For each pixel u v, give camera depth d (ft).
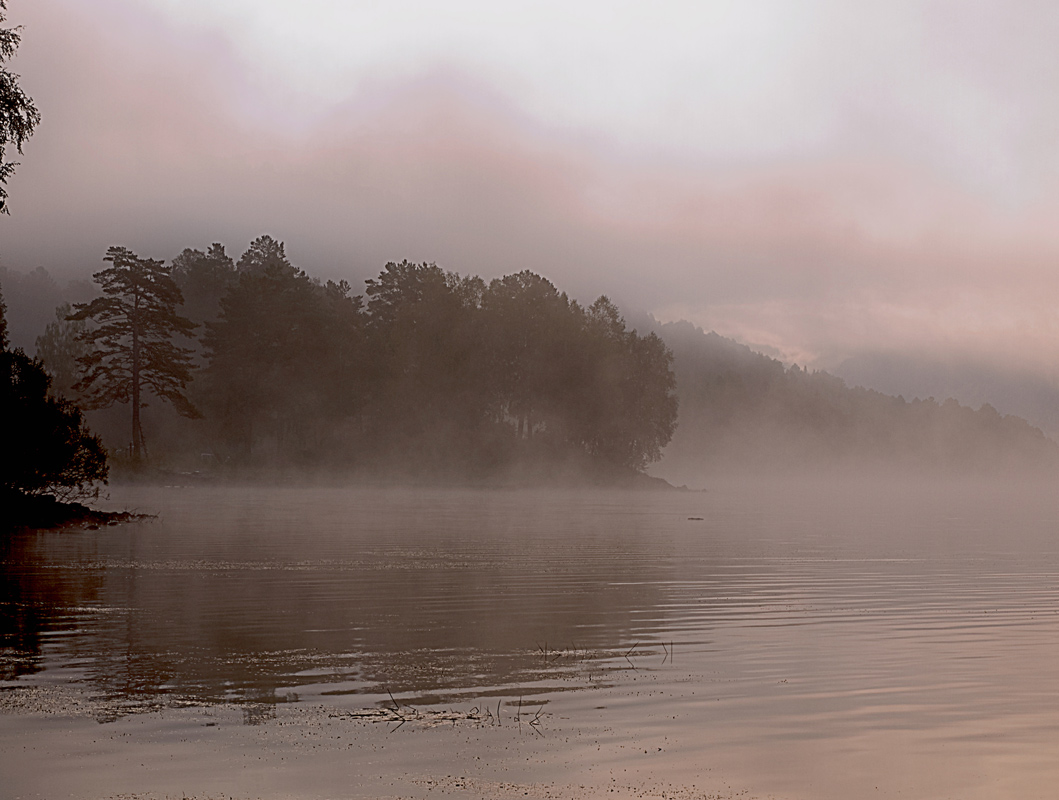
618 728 32.24
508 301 404.36
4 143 96.43
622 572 83.71
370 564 88.53
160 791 25.70
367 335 426.92
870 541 127.75
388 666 42.27
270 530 133.59
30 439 125.39
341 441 390.42
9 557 91.40
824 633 51.60
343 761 28.32
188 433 401.08
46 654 44.45
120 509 180.45
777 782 26.71
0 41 95.76
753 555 102.78
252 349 361.92
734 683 39.14
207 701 35.63
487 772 27.43
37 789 25.81
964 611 60.23
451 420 393.50
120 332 321.32
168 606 60.49
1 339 134.82
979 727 32.48
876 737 31.27
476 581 75.92
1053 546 119.65
